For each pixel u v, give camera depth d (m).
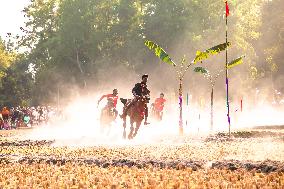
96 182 14.46
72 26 120.88
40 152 26.03
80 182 14.34
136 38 118.88
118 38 127.81
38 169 18.17
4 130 69.69
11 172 17.42
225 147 26.81
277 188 12.76
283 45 126.44
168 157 21.06
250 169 16.83
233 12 109.56
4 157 22.16
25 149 28.98
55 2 133.25
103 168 18.11
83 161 20.39
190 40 105.50
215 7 112.19
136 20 123.44
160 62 112.94
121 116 35.97
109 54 126.44
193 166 17.70
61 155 23.38
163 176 15.31
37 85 136.00
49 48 127.19
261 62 134.88
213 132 41.97
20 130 66.00
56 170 17.69
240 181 14.09
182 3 111.81
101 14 126.25
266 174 15.55
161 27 113.31
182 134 39.91
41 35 135.00
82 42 123.62
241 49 106.25
